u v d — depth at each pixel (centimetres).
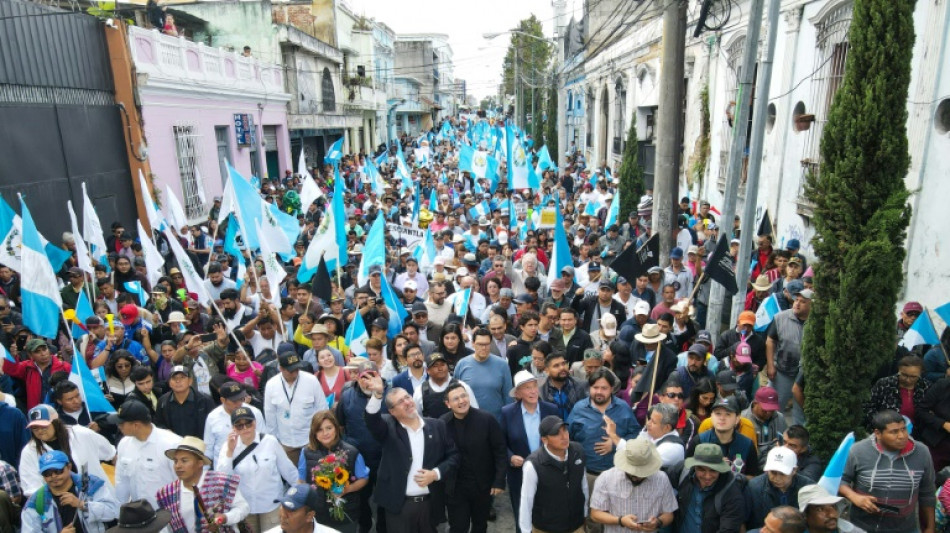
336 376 715
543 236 1279
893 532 488
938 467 596
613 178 2498
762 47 1326
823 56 1124
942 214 848
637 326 786
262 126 2616
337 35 3984
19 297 980
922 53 877
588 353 657
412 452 542
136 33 1617
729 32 1484
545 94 4541
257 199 991
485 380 644
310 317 854
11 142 1222
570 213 1805
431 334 850
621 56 2689
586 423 587
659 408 546
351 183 2819
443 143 4900
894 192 585
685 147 1841
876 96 578
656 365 656
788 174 1247
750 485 485
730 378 591
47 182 1323
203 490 492
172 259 1223
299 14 3878
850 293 588
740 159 802
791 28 1219
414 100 7506
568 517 505
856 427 611
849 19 1041
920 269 892
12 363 731
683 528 482
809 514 421
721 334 849
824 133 623
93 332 770
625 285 913
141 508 448
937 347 680
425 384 643
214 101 2091
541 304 934
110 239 1366
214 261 1098
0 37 1208
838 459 438
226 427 594
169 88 1753
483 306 947
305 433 648
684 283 1002
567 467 504
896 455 483
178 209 1263
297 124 3106
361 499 618
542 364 663
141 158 1617
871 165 588
